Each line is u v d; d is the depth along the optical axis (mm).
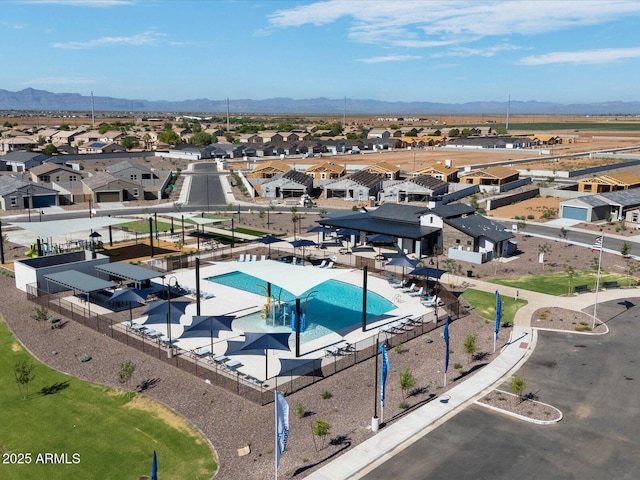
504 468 27234
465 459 27984
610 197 93562
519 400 33812
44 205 104125
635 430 30641
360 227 70812
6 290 54406
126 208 104125
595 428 30844
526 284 57438
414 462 27734
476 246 67500
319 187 126250
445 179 121312
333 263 65562
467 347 38844
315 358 39750
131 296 44188
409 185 106938
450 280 58906
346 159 177875
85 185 111000
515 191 116125
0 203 100312
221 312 49344
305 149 197375
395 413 32438
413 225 71500
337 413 32594
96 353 40219
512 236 69688
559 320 47188
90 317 46656
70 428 31141
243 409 32688
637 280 58531
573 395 34500
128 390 35062
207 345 41719
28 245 73000
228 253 70312
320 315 49375
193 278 59688
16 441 29875
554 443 29375
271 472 27031
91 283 48438
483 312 49375
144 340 42219
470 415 32156
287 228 87000
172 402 33625
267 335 36375
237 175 141625
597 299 52500
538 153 186750
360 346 42062
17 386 35875
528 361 39406
